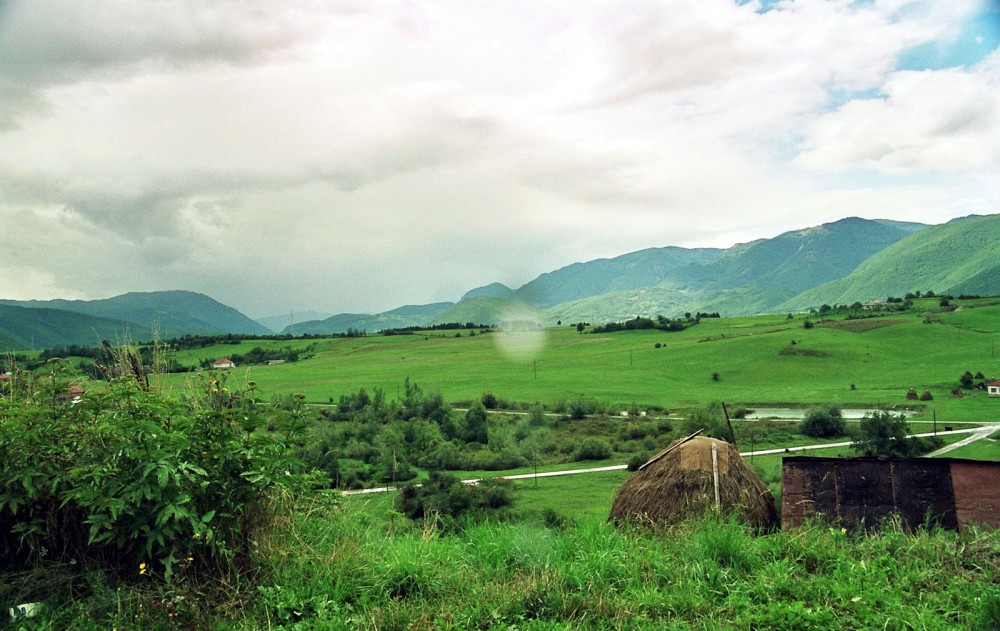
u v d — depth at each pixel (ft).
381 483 187.52
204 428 19.04
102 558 18.39
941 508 25.45
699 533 21.90
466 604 17.54
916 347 587.27
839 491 26.94
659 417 377.71
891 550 21.02
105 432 18.01
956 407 382.01
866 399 419.95
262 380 537.24
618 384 509.76
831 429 308.81
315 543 20.44
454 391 482.28
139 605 16.47
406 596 17.99
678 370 566.36
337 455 172.24
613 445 309.83
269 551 19.11
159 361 22.04
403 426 313.73
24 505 17.89
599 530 22.91
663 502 29.53
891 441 249.75
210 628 16.21
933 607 16.75
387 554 20.15
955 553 19.83
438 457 263.70
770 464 214.48
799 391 458.91
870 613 16.55
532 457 281.95
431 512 24.80
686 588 18.15
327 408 392.88
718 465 29.94
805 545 21.03
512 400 445.78
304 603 17.17
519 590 17.98
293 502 21.25
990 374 471.62
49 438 18.39
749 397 441.27
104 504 16.57
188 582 17.76
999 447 254.68
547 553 20.77
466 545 22.06
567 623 16.05
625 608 17.03
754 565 19.93
